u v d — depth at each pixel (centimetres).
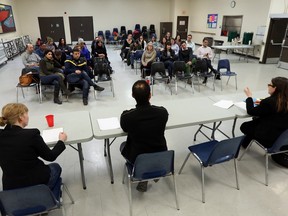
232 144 184
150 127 168
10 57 873
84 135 182
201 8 1249
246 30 963
